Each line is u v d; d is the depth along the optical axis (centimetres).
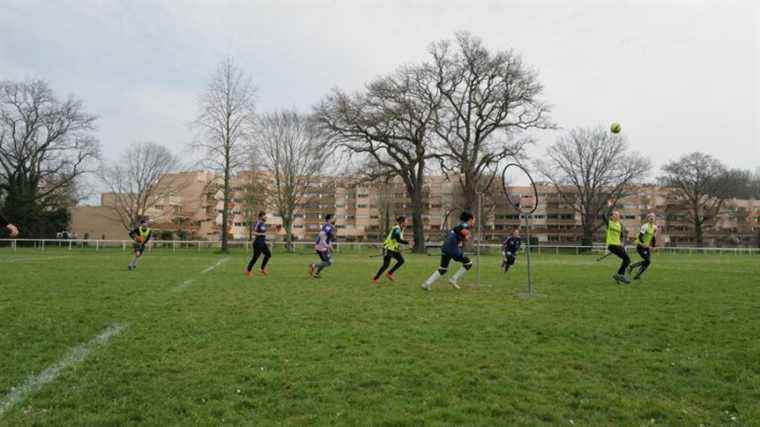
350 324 741
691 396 443
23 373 482
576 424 380
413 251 4228
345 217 9688
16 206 4691
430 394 438
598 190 6141
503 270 2012
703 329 722
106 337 636
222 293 1102
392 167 4162
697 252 5041
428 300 1016
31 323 717
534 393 444
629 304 968
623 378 489
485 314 839
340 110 3853
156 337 640
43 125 4675
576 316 825
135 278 1416
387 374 493
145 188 5934
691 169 6662
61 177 4975
